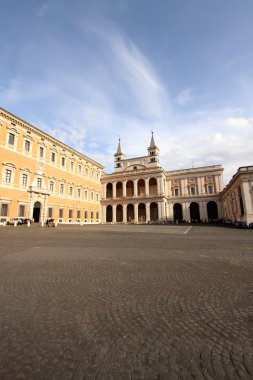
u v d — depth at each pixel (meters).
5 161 37.62
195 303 4.91
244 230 29.66
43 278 6.70
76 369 2.82
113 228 35.84
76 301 5.00
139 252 11.48
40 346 3.30
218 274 7.22
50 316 4.26
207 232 26.50
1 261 9.08
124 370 2.81
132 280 6.57
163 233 25.11
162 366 2.90
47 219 41.72
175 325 3.95
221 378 2.69
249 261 9.25
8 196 37.59
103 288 5.87
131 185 73.44
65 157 52.91
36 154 44.31
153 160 74.81
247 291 5.66
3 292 5.54
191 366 2.90
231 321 4.09
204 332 3.71
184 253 11.23
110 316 4.27
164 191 65.75
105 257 10.05
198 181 66.25
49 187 47.09
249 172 36.00
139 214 69.31
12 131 39.34
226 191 53.06
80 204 57.41
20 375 2.71
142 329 3.80
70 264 8.59
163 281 6.48
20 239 17.34
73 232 25.73
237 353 3.16
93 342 3.41
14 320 4.09
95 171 66.50
